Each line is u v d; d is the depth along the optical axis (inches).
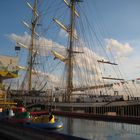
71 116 1937.7
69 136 526.9
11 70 2250.2
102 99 2603.3
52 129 1063.6
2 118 1185.4
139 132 1050.1
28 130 643.5
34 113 1627.7
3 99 1882.4
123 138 893.8
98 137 918.4
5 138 754.8
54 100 2913.4
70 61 3078.2
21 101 3105.3
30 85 3745.1
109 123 1396.4
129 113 2219.5
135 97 2294.5
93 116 1705.2
